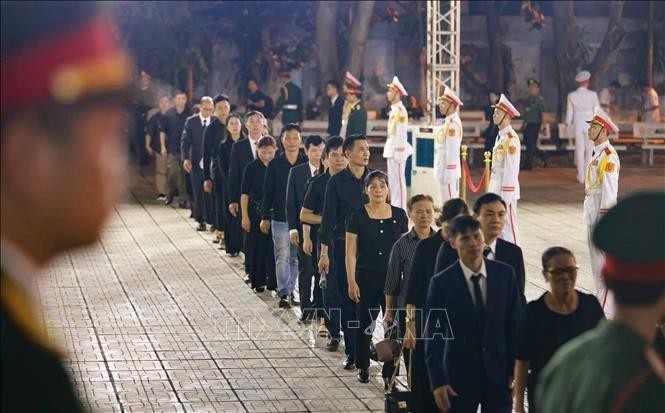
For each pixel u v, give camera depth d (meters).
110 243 25.14
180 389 14.20
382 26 53.53
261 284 20.06
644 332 3.83
